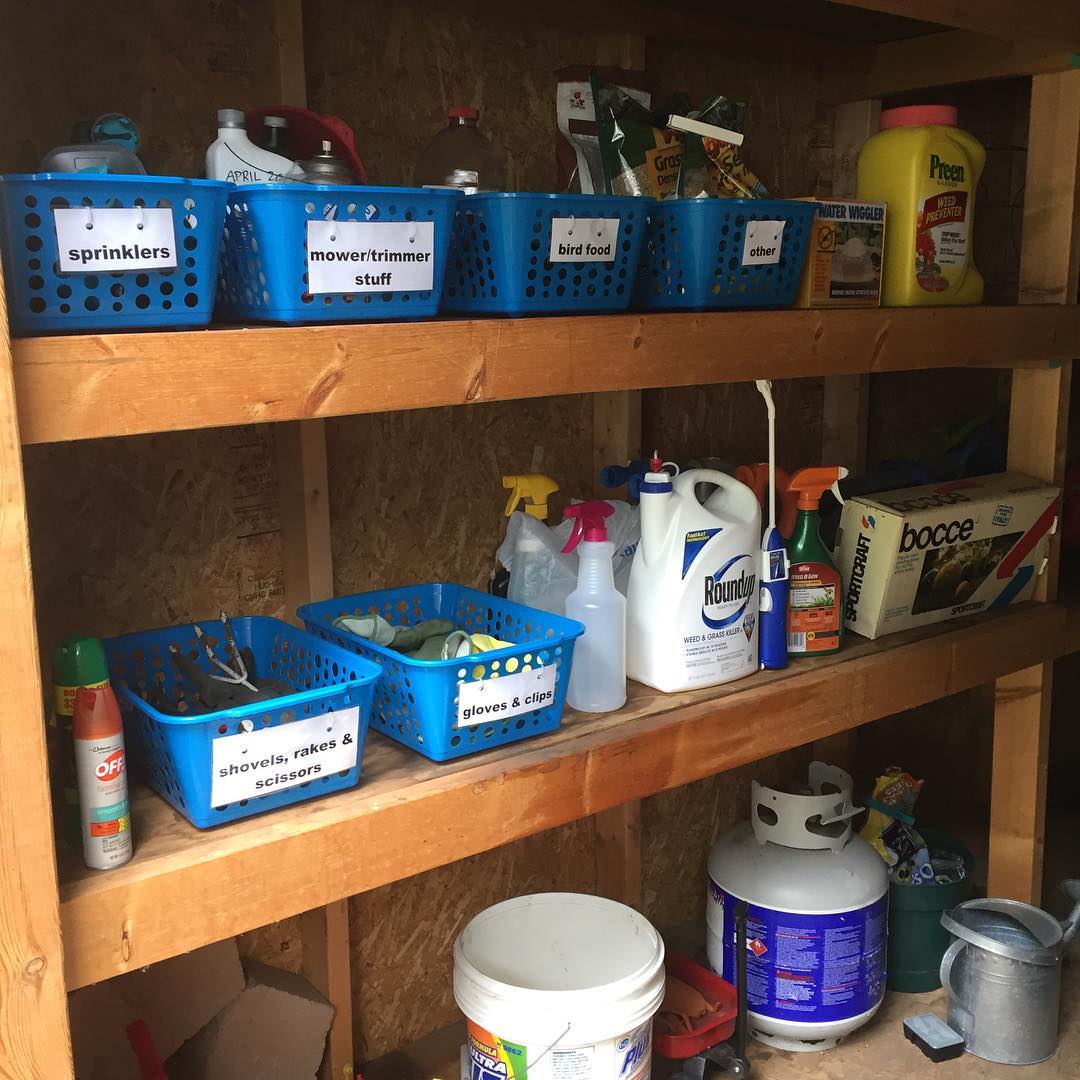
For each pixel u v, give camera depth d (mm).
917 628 1886
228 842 1130
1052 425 1971
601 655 1483
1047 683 2064
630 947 1704
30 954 994
